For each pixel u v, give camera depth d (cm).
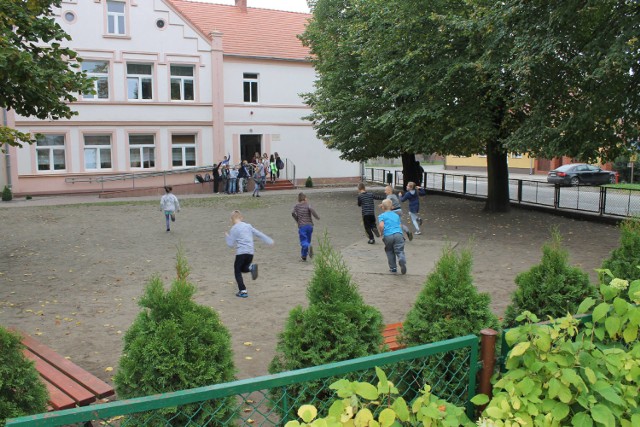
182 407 312
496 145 1791
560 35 1128
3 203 2331
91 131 2716
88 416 212
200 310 354
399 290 927
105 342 674
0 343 308
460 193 2528
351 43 2170
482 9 1304
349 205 2234
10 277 1032
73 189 2705
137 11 2755
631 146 1317
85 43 2661
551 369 269
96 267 1126
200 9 3338
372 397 238
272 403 330
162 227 1686
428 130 1661
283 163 3180
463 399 322
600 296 438
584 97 1180
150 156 2880
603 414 254
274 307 829
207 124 2975
